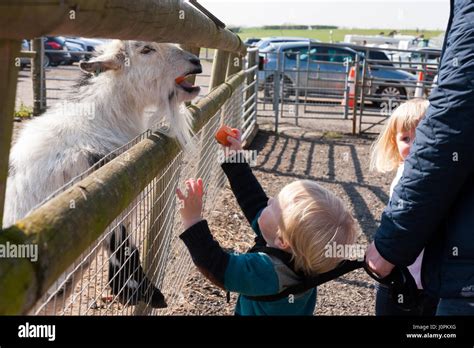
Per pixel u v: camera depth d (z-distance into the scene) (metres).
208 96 4.70
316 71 13.72
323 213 2.04
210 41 4.07
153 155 2.45
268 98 14.77
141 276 2.86
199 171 4.65
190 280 4.48
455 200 1.96
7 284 1.08
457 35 1.85
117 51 3.69
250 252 2.24
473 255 1.91
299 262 2.07
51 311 1.97
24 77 18.52
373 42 25.95
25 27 1.21
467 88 1.80
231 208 6.42
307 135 12.53
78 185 1.63
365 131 13.27
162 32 2.37
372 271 2.12
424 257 2.06
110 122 3.60
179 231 4.12
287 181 8.45
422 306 2.70
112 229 2.15
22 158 3.20
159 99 3.72
